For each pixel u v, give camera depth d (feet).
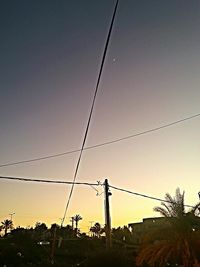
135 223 208.13
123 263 89.10
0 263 131.85
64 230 289.74
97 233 327.88
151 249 79.20
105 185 79.10
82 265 95.20
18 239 212.23
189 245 76.13
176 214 80.02
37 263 139.74
